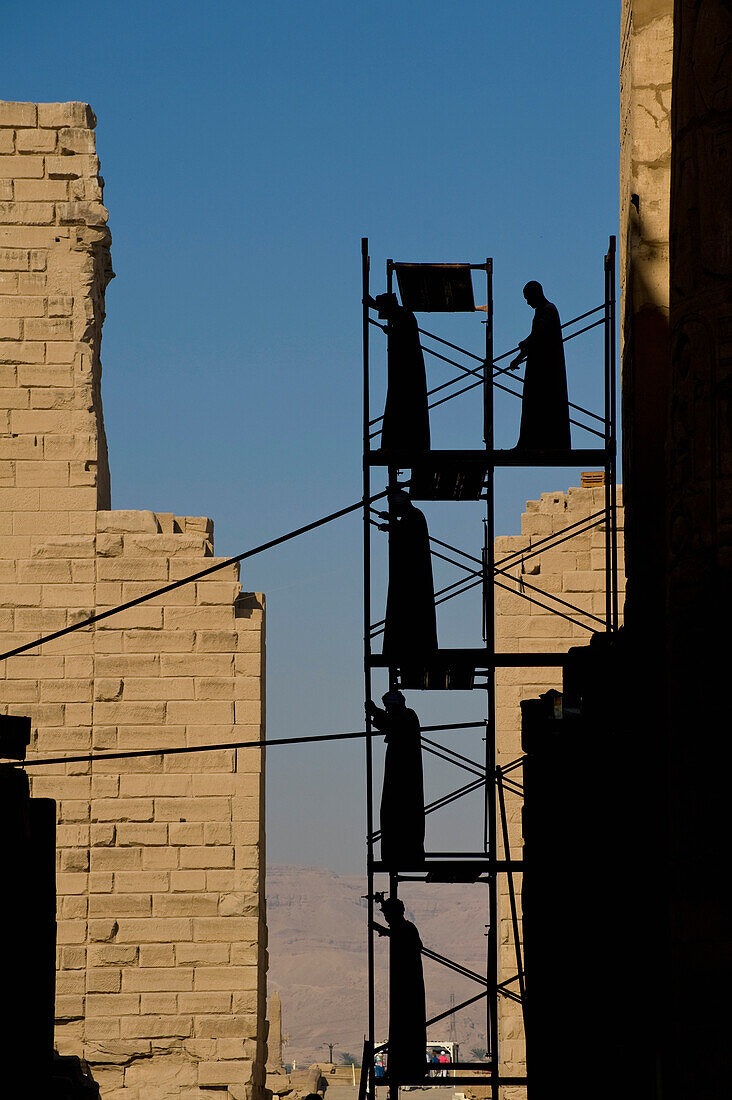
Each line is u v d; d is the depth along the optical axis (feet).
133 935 115.03
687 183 42.32
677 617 40.98
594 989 51.01
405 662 83.05
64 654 119.24
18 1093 61.72
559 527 124.26
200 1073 112.78
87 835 116.47
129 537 120.78
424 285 89.25
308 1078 170.19
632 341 66.49
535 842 61.31
